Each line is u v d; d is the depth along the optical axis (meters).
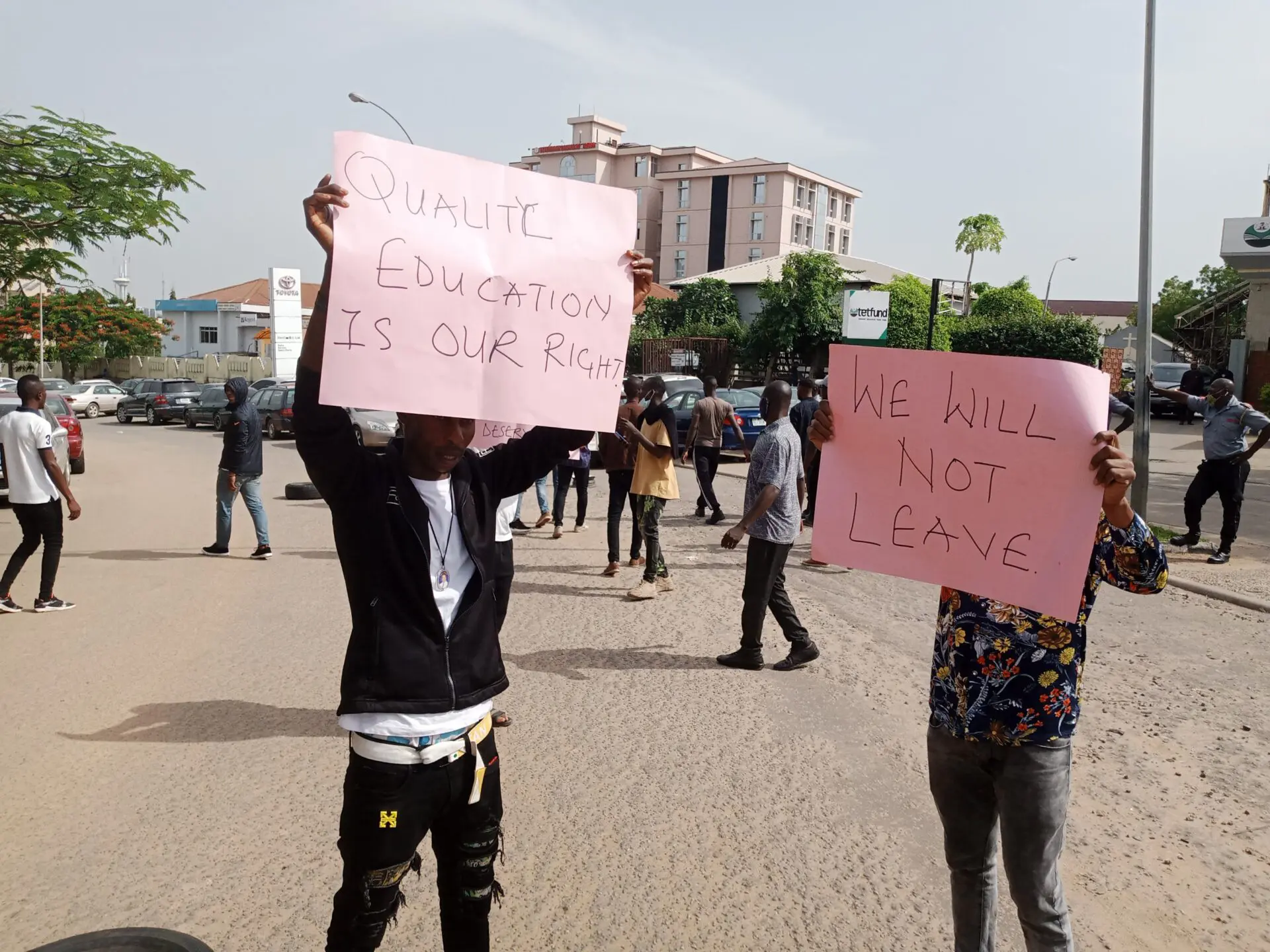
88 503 14.52
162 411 34.03
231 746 4.80
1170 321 71.19
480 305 2.27
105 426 33.91
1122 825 4.02
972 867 2.66
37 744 4.81
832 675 5.95
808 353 36.75
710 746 4.81
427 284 2.21
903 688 5.73
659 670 6.02
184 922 3.28
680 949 3.15
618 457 8.63
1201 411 9.75
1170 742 4.88
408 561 2.26
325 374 2.14
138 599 8.05
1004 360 2.48
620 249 2.43
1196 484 9.66
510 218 2.32
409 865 2.41
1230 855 3.77
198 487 16.66
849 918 3.32
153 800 4.19
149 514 13.30
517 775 4.45
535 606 7.67
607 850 3.78
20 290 11.30
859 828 3.99
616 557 8.80
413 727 2.24
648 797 4.25
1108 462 2.32
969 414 2.54
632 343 41.78
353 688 2.23
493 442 3.48
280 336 33.38
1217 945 3.19
